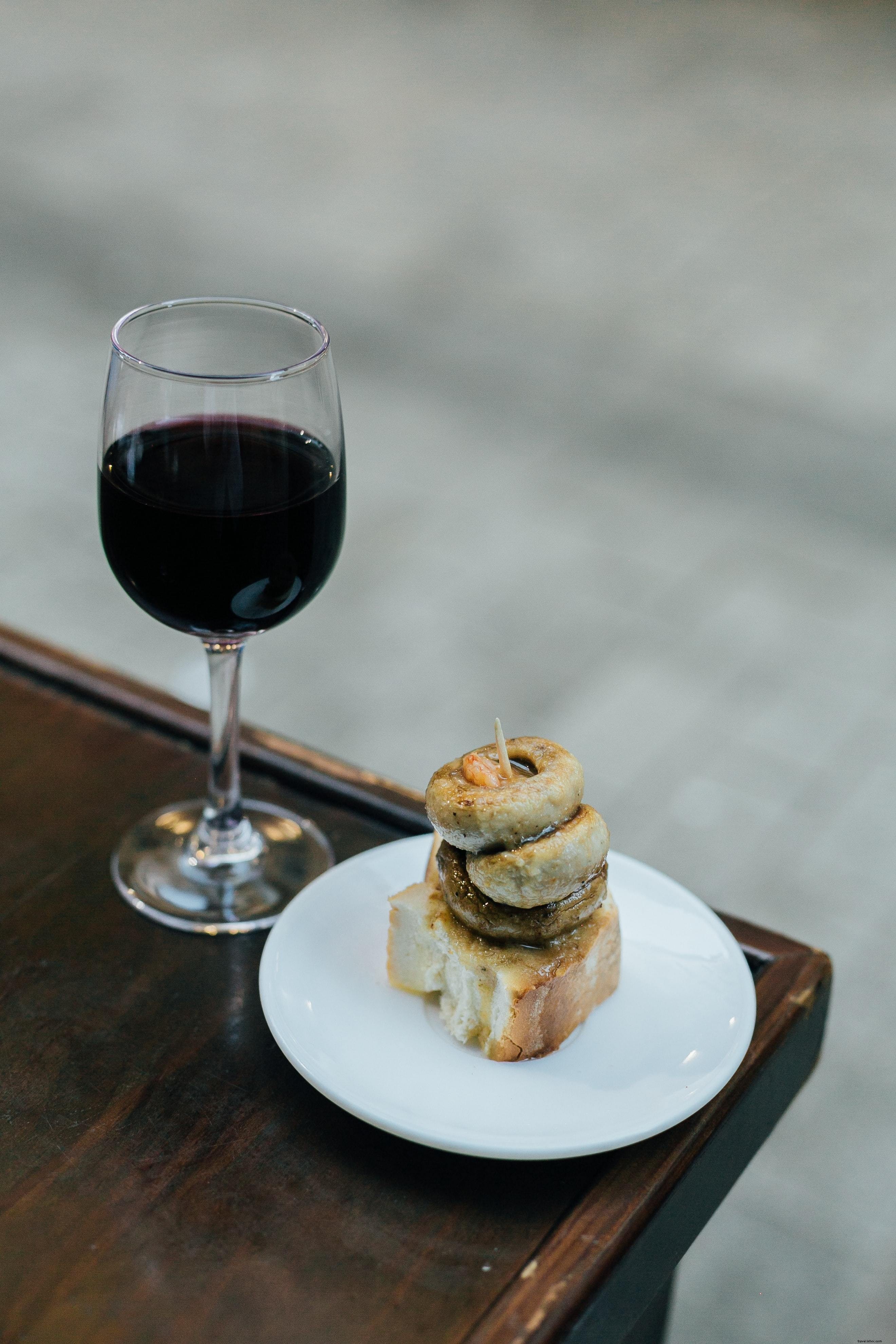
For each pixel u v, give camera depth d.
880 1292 1.25
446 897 0.73
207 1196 0.69
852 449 2.73
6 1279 0.67
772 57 5.10
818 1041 0.78
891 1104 1.44
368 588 2.27
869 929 1.67
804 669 2.13
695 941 0.76
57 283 3.15
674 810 1.84
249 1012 0.76
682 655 2.15
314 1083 0.70
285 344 0.77
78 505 2.44
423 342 3.04
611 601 2.26
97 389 2.78
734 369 3.01
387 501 2.49
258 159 4.01
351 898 0.77
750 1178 1.36
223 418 0.72
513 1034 0.71
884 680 2.11
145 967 0.77
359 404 2.77
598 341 3.10
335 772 0.86
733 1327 1.21
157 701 0.90
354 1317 0.67
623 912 0.77
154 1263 0.68
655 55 5.11
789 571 2.36
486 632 2.18
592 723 2.00
